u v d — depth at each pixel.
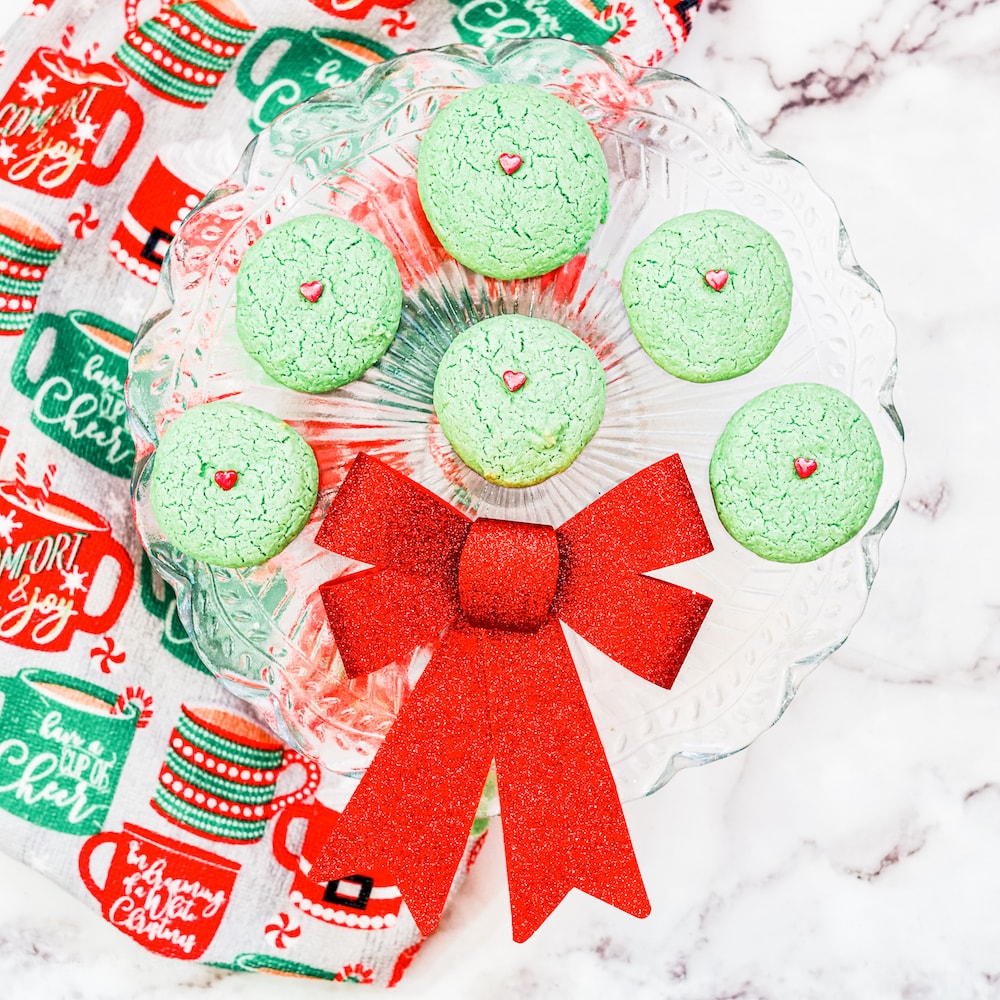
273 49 0.78
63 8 0.75
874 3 0.81
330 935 0.81
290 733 0.76
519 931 0.71
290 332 0.69
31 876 0.83
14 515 0.77
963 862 0.83
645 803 0.84
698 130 0.76
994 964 0.83
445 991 0.83
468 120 0.68
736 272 0.69
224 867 0.79
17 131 0.76
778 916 0.84
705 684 0.77
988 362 0.82
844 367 0.76
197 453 0.69
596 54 0.74
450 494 0.76
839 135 0.82
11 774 0.77
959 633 0.83
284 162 0.75
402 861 0.71
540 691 0.70
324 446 0.75
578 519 0.70
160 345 0.74
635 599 0.70
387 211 0.75
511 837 0.70
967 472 0.82
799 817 0.84
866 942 0.84
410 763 0.70
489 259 0.69
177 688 0.79
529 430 0.68
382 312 0.69
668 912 0.84
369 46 0.79
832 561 0.77
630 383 0.76
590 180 0.69
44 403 0.77
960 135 0.81
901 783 0.83
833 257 0.76
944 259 0.82
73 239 0.77
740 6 0.82
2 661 0.77
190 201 0.79
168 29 0.77
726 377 0.71
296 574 0.76
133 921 0.79
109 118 0.77
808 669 0.76
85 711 0.78
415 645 0.70
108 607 0.78
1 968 0.83
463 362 0.68
